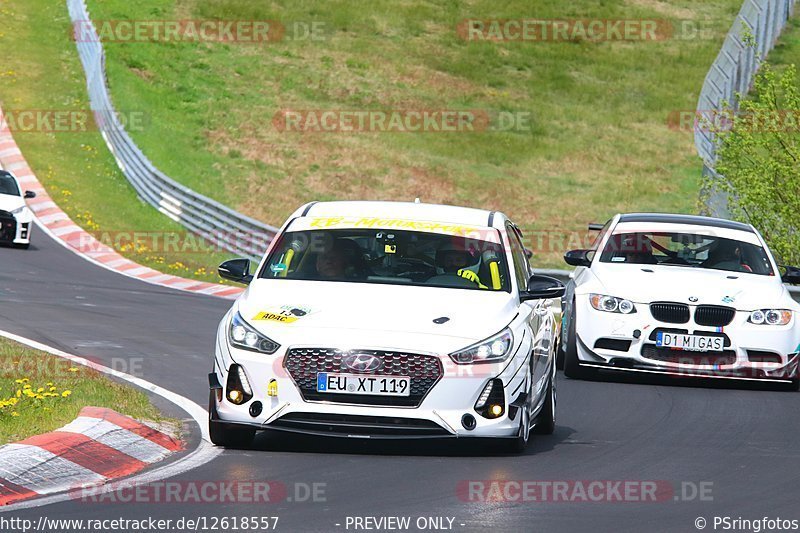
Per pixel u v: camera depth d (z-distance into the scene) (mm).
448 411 28422
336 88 167625
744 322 44594
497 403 28875
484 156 147000
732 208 75312
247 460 28141
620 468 28875
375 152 144000
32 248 87688
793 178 73125
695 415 38312
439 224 33875
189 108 153125
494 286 31812
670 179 143625
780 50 159625
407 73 176750
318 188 130625
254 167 135125
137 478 25953
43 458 26172
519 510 23828
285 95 163125
